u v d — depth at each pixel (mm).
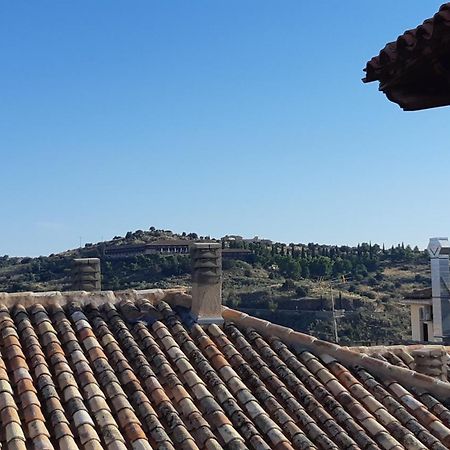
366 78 6855
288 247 103875
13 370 9875
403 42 6227
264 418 9891
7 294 11586
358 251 100438
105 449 8734
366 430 10266
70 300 11961
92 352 10633
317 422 10234
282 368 11250
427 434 10336
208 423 9633
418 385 11531
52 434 8828
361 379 11484
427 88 6715
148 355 11000
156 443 9031
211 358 11164
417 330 31875
